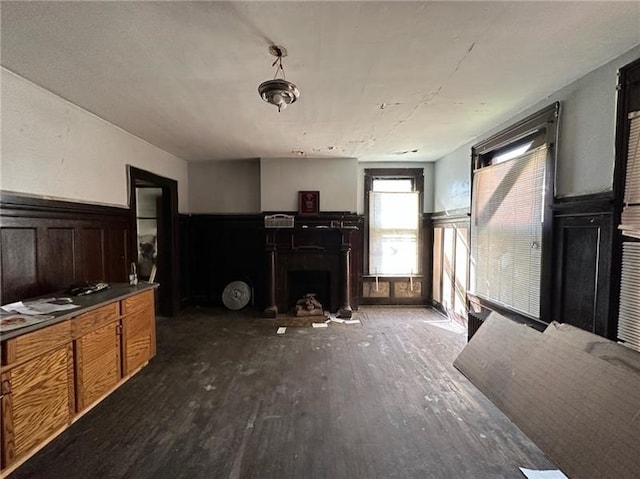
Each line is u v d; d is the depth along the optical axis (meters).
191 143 4.17
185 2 1.50
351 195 5.14
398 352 3.49
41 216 2.55
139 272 5.11
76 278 2.90
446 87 2.49
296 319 4.73
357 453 1.94
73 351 2.21
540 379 2.09
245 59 2.05
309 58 2.04
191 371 3.03
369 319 4.73
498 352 2.57
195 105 2.85
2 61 2.08
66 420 2.14
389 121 3.30
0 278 2.24
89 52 1.96
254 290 5.41
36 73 2.25
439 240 5.11
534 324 2.77
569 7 1.54
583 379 1.83
